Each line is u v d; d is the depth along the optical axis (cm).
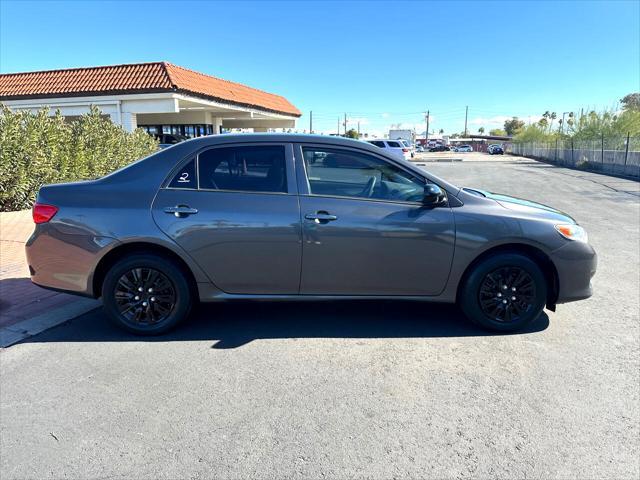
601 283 575
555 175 2552
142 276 408
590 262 412
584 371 354
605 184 1978
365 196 404
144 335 415
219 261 400
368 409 304
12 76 2319
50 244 404
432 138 13112
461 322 447
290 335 418
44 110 1041
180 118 2691
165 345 398
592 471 248
